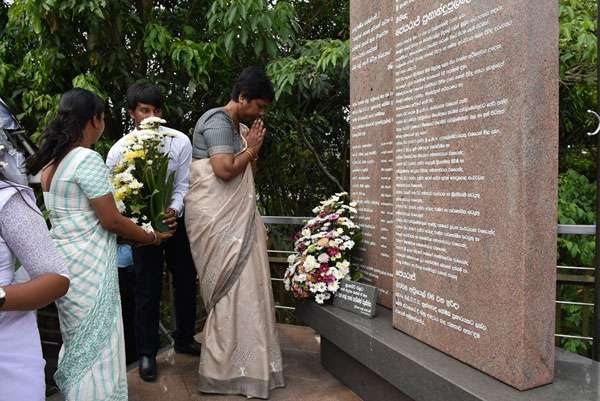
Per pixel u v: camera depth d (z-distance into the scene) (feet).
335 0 17.44
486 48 6.03
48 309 11.12
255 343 8.96
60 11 12.51
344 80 15.31
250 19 13.20
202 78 14.21
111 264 7.00
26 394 4.51
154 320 9.77
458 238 6.56
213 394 9.11
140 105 9.69
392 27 8.64
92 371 6.64
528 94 5.54
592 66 12.92
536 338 5.74
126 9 13.93
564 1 12.12
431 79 7.02
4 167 4.62
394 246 8.01
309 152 18.48
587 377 6.08
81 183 6.66
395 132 7.93
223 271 8.98
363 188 9.95
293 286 9.91
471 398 5.65
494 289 6.01
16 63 15.10
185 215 9.35
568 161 15.60
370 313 8.66
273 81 13.69
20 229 4.45
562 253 13.20
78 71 14.17
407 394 6.84
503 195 5.84
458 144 6.52
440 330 6.95
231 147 9.10
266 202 18.63
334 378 9.75
